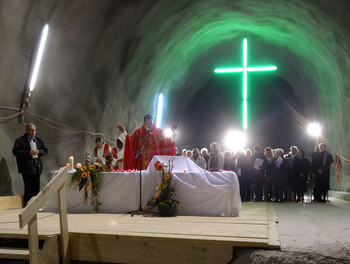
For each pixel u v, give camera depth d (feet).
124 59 37.37
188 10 40.81
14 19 23.40
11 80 24.47
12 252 14.28
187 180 20.57
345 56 38.01
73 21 28.60
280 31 47.24
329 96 46.44
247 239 13.26
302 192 33.50
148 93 46.85
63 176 14.30
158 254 13.80
